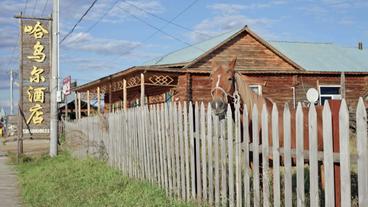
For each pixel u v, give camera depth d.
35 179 14.37
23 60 28.47
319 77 30.97
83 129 19.28
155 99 32.22
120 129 13.18
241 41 30.36
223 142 7.22
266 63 30.66
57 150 22.94
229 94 7.41
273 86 30.03
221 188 7.39
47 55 28.73
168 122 9.23
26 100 28.62
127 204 8.74
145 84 27.30
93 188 10.80
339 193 5.36
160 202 8.52
